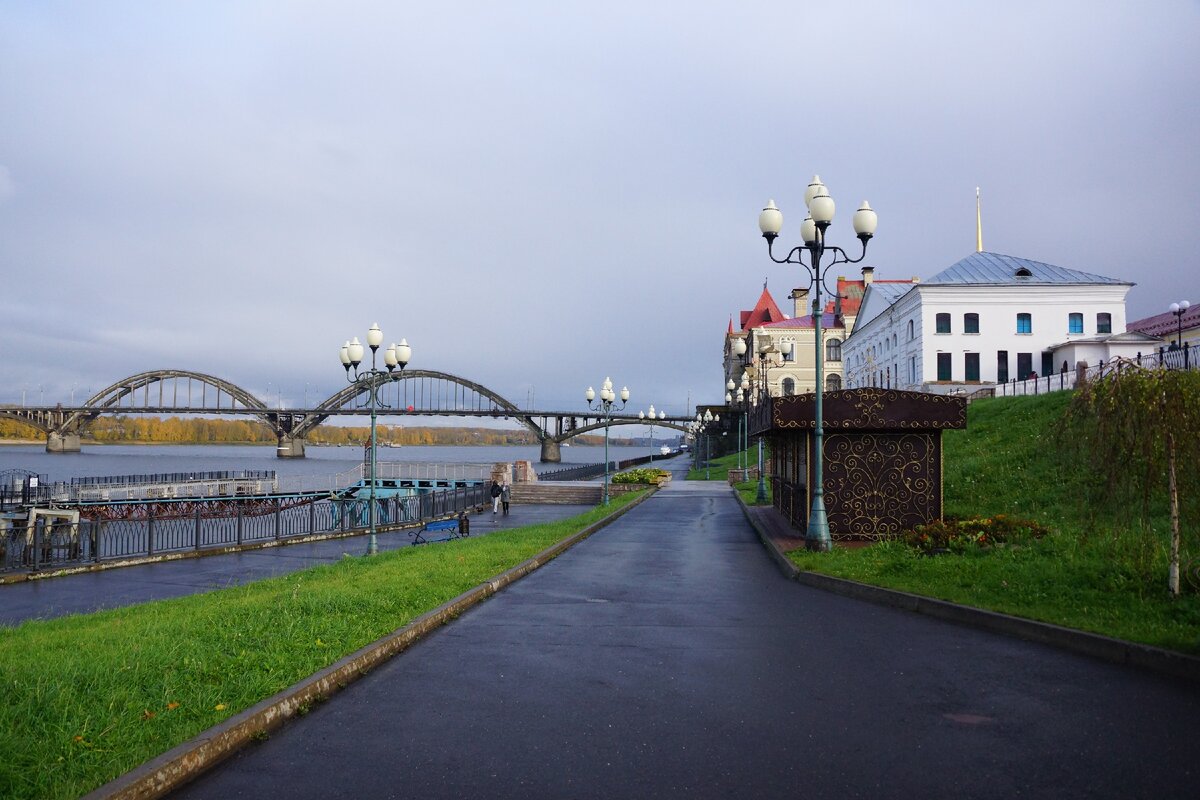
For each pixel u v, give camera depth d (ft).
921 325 178.70
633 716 20.27
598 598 38.04
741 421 197.77
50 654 24.50
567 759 17.34
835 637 29.17
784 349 109.60
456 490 122.93
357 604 32.30
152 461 460.55
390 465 180.75
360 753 17.72
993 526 44.62
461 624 31.78
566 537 64.18
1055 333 176.55
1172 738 18.49
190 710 18.88
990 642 28.14
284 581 44.27
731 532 73.10
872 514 56.03
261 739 18.61
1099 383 32.22
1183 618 27.81
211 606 34.53
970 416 103.09
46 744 16.26
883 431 56.24
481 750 17.89
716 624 31.68
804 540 54.75
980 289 176.96
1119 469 31.40
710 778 16.31
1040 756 17.44
